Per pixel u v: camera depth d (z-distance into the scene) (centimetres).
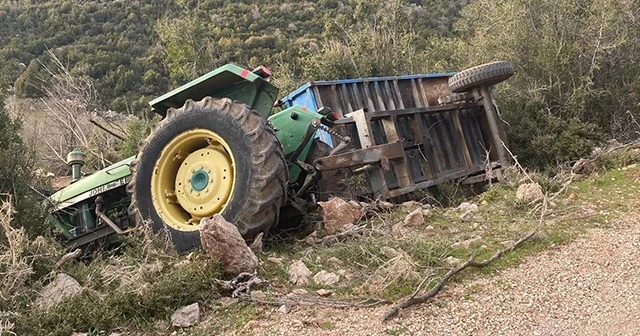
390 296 378
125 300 370
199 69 1661
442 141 791
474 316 345
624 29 1032
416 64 1436
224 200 488
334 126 678
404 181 677
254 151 477
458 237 489
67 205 621
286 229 554
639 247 445
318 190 602
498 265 422
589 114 987
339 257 450
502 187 666
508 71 770
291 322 350
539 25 1100
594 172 721
